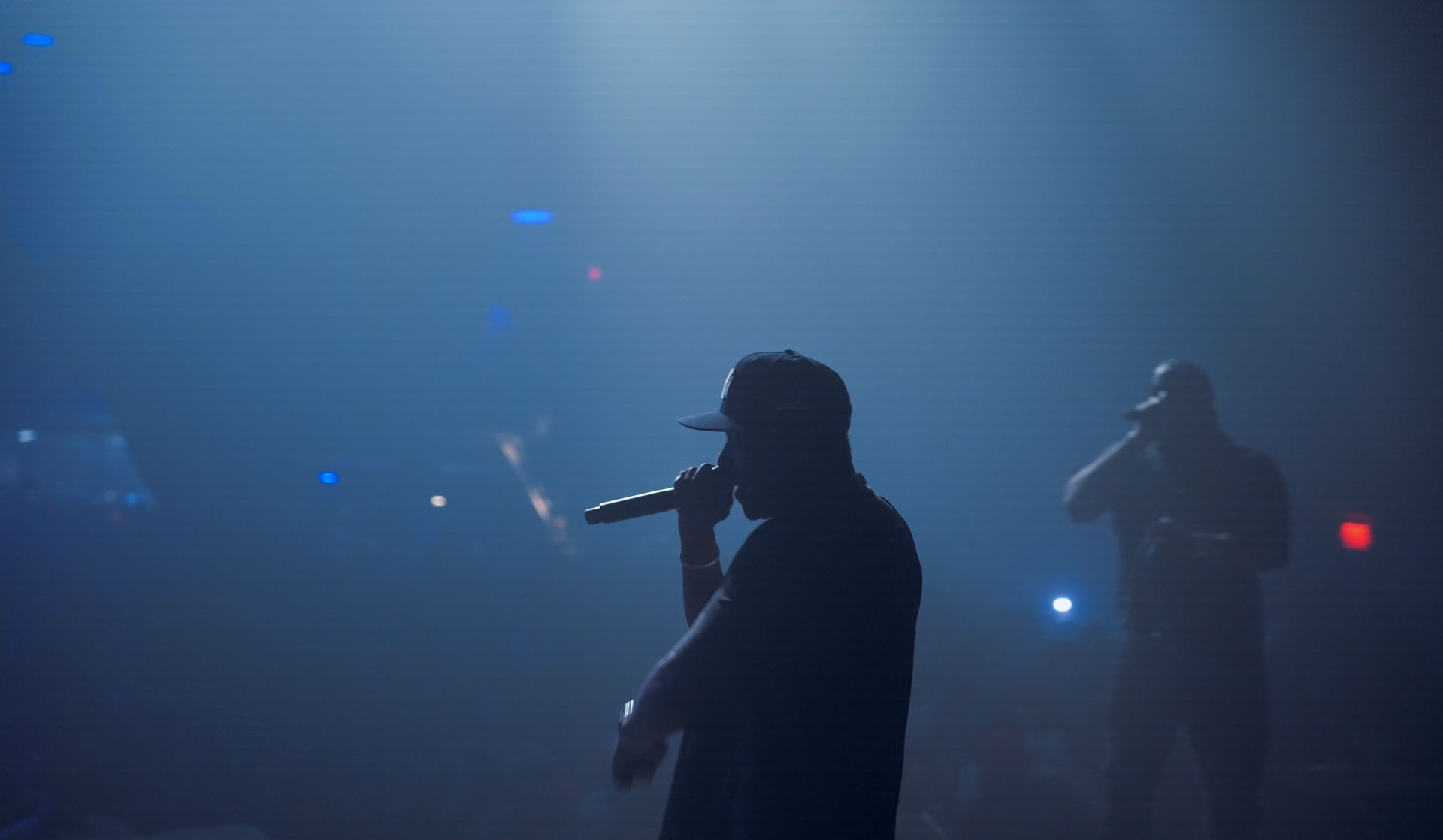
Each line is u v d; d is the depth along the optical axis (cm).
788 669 145
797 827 142
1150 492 326
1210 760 309
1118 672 322
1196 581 311
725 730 151
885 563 152
